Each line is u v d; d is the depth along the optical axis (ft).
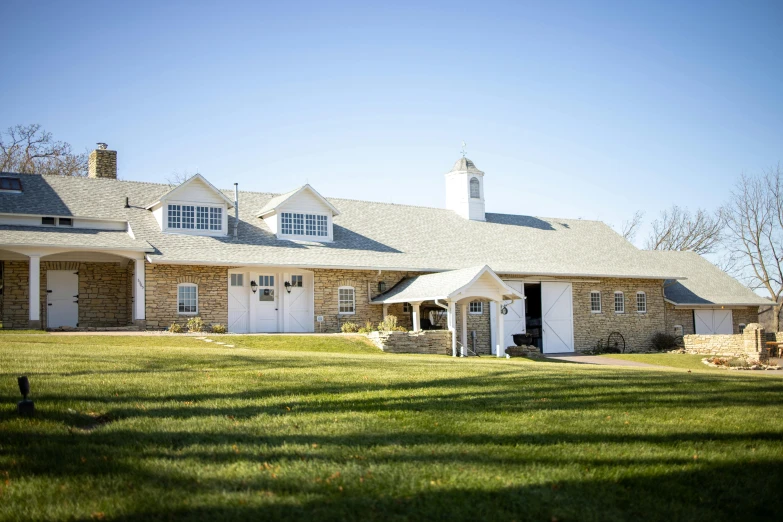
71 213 78.13
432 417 23.11
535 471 16.94
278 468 16.75
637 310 112.98
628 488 16.14
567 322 103.96
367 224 101.40
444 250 100.22
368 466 17.01
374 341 75.31
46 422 20.72
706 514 14.82
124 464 16.88
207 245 81.05
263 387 28.81
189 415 22.61
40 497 14.57
